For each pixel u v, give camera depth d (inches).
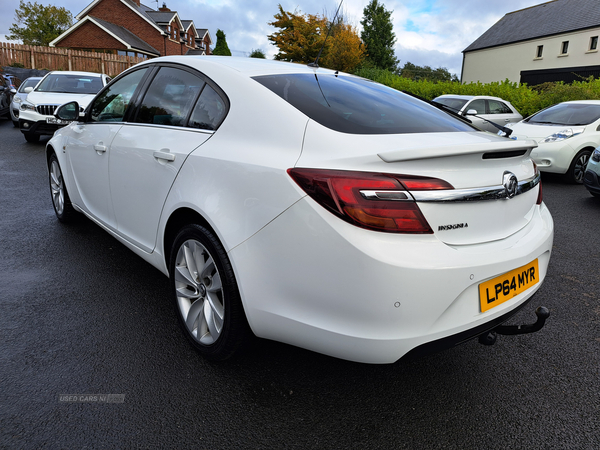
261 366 90.0
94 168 127.7
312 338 70.2
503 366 94.0
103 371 85.4
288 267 69.5
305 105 80.7
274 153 74.3
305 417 76.5
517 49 1537.9
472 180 68.9
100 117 130.6
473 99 450.0
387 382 87.2
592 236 188.7
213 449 68.6
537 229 84.6
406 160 63.6
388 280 62.1
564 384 88.5
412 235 63.8
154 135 101.7
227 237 76.2
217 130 87.2
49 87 400.5
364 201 62.7
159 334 99.3
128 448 67.7
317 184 65.4
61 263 134.2
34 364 86.0
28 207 192.1
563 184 310.3
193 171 85.9
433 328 66.1
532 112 503.5
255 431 72.7
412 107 97.1
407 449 70.6
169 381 83.7
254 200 73.1
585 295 130.3
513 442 73.0
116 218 120.3
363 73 1125.1
